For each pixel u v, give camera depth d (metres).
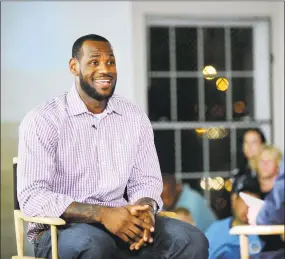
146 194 6.25
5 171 9.93
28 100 10.04
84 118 6.22
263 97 10.77
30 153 6.03
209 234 8.84
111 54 6.26
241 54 10.77
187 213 10.20
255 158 10.00
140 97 10.44
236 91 10.77
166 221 6.15
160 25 10.53
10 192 9.91
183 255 5.93
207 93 10.70
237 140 10.75
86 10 10.18
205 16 10.63
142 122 6.48
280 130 10.73
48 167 6.04
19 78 10.03
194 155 10.64
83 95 6.24
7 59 10.01
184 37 10.62
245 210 9.31
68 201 5.83
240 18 10.70
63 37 10.13
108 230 5.81
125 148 6.31
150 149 6.50
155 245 5.98
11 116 10.00
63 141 6.12
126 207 5.81
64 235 5.76
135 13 10.40
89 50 6.19
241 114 10.77
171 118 10.60
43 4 10.08
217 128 10.69
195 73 10.66
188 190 10.40
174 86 10.61
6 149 9.95
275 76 10.75
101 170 6.20
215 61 10.72
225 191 10.62
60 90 10.12
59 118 6.15
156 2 10.46
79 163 6.16
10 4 10.03
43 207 5.82
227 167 10.70
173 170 10.62
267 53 10.77
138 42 10.41
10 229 9.86
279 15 10.73
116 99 6.52
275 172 9.62
